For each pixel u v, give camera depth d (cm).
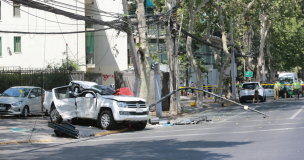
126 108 1309
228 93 3691
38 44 3441
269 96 4000
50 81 2094
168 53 2078
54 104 1473
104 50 3762
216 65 3275
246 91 3061
